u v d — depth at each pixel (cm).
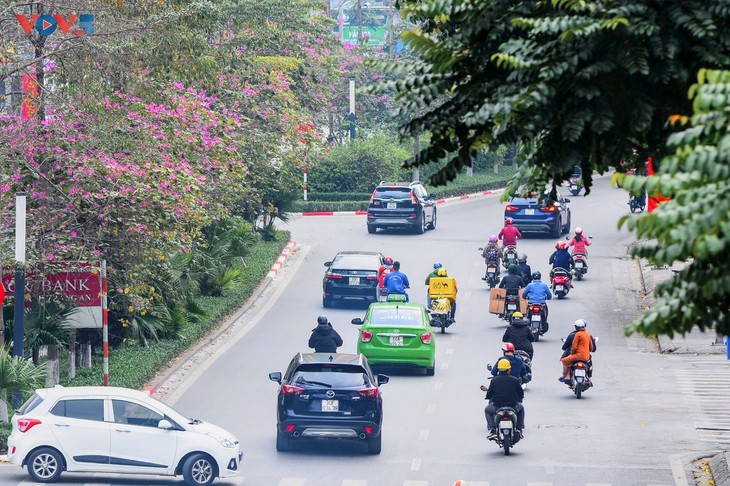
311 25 12719
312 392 5228
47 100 6275
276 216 12038
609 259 11456
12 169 6103
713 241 1669
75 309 6162
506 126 2453
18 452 4838
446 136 2708
